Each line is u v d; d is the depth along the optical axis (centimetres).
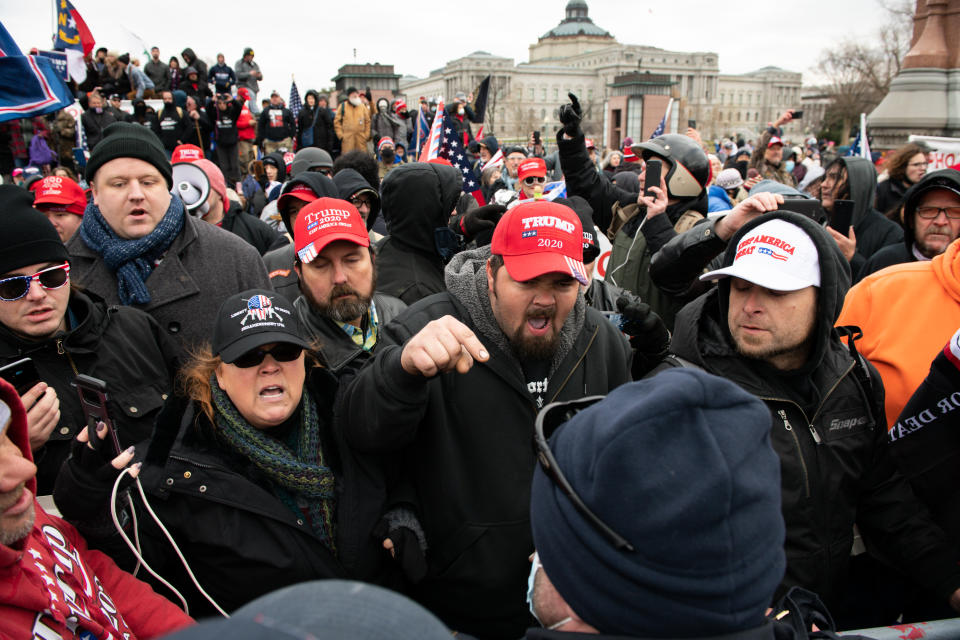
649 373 221
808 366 189
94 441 158
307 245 250
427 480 192
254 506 176
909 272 247
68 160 1077
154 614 165
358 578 187
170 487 174
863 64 3853
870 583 226
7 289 208
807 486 189
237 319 177
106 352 232
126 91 1383
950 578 188
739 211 238
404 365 164
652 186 339
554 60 10094
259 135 1362
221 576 177
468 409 190
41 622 132
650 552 85
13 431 131
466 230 302
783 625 109
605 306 305
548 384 200
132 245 270
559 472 98
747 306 192
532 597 113
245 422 181
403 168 320
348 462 190
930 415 179
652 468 86
